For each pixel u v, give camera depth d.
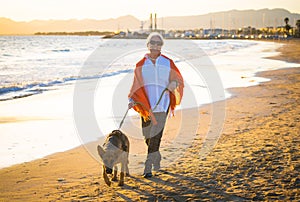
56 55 49.31
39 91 16.44
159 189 5.14
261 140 7.46
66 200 4.84
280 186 5.07
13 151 7.38
